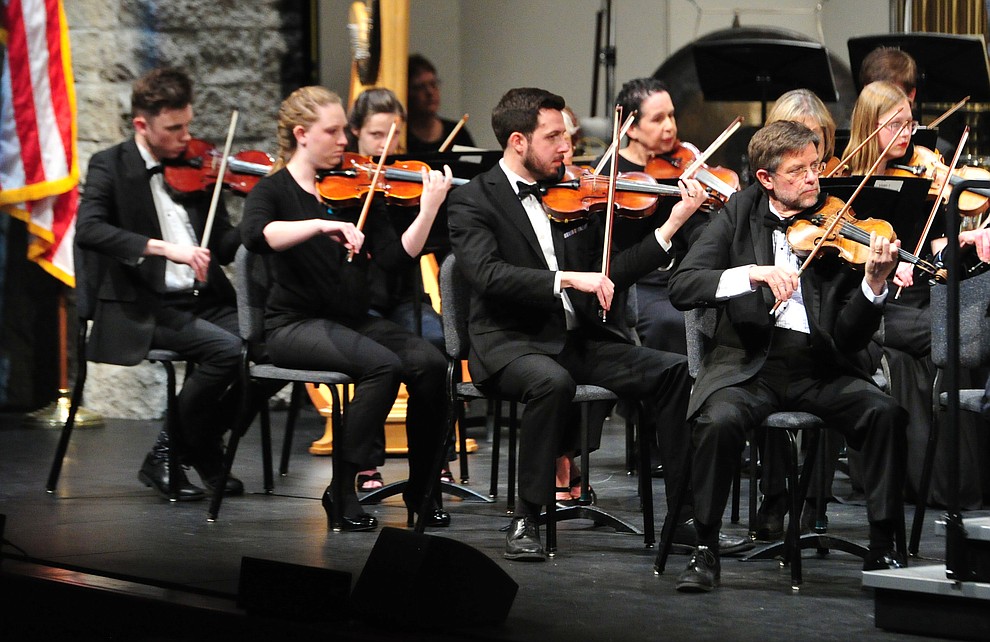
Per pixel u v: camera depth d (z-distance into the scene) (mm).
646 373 10875
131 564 10266
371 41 18141
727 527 12172
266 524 12031
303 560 10484
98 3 19250
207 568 10141
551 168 11359
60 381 19234
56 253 18781
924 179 10656
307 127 12352
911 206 10695
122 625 9398
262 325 12438
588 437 13406
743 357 10148
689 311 10664
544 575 10086
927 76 16406
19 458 15828
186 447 13359
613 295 11219
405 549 8562
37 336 20281
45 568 10273
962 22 19812
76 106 19281
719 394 9961
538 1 24688
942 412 12875
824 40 24625
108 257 13164
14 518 12258
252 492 13758
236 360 12922
